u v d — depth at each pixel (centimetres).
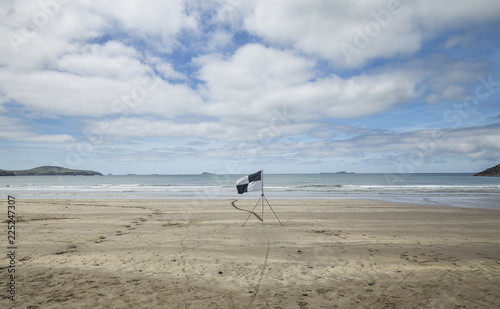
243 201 1731
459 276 483
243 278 475
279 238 770
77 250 644
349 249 659
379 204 1583
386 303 379
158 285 443
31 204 1498
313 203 1617
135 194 2370
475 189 3014
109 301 383
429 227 938
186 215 1177
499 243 721
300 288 432
